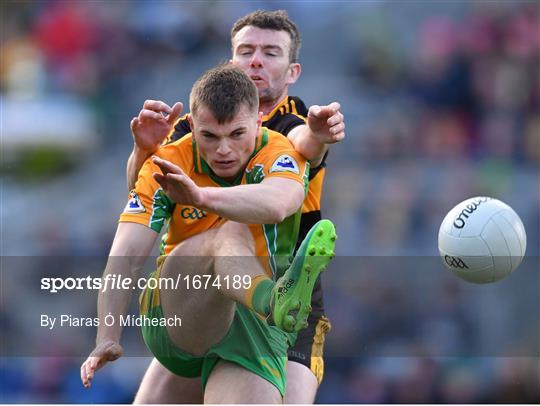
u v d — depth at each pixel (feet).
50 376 108.58
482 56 179.42
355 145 161.99
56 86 168.66
